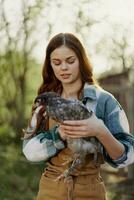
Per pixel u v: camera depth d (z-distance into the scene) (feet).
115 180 32.78
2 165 34.12
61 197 9.75
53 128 9.82
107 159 9.82
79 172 9.73
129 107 33.68
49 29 39.63
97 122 9.20
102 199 9.94
